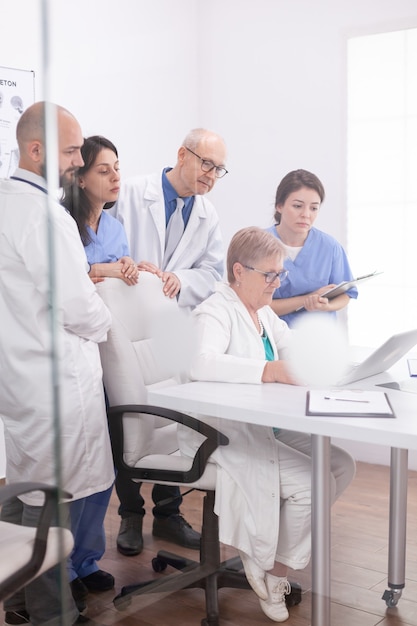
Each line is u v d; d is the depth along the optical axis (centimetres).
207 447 156
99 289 147
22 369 146
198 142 157
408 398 158
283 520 157
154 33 150
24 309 144
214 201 172
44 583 148
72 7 131
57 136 134
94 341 147
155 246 153
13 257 143
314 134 189
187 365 159
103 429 148
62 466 123
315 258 183
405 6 188
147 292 152
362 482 192
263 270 166
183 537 156
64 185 141
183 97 160
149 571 154
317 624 148
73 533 146
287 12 181
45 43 123
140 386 153
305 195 182
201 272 160
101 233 146
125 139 147
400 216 195
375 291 199
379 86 194
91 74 139
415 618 157
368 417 140
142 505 154
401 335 169
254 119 178
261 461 155
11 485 118
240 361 163
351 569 168
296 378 167
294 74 186
